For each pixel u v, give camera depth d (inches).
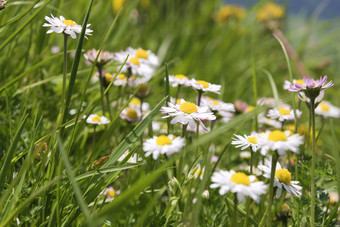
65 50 24.0
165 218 23.5
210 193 25.1
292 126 29.3
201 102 26.6
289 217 25.1
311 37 57.8
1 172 22.8
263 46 58.4
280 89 45.6
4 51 29.0
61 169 23.6
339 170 23.4
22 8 29.2
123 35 44.7
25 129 26.4
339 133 33.1
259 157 27.7
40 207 23.1
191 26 59.9
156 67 37.4
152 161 24.9
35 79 28.9
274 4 60.9
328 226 24.2
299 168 26.1
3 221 22.1
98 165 24.4
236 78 49.1
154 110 23.9
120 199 21.4
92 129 28.4
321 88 23.5
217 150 29.3
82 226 23.1
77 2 38.3
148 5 58.9
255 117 28.1
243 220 24.4
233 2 67.1
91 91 30.4
